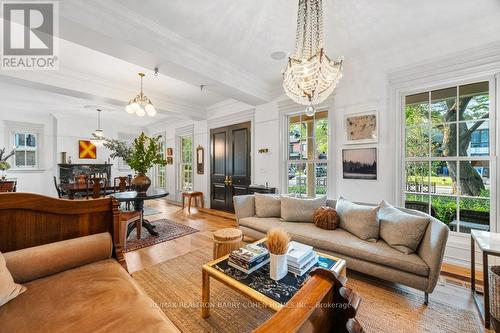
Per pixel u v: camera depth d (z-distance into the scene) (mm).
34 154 6090
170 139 7270
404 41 2748
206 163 5863
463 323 1611
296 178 4023
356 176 3172
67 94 3715
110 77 3719
